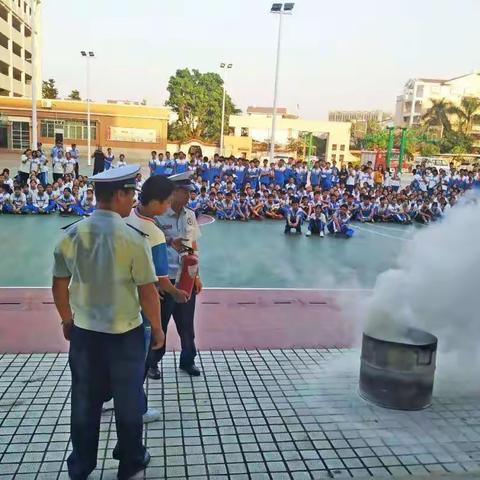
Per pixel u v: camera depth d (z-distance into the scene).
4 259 8.27
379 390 3.61
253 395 3.76
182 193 3.73
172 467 2.89
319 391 3.85
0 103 35.69
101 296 2.55
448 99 61.12
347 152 48.66
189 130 50.44
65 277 2.65
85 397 2.64
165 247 3.26
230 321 5.54
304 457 3.03
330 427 3.35
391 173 19.41
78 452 2.69
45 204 13.35
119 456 2.74
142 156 37.66
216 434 3.24
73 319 2.69
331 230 12.01
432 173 18.39
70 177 15.27
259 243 10.76
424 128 57.25
